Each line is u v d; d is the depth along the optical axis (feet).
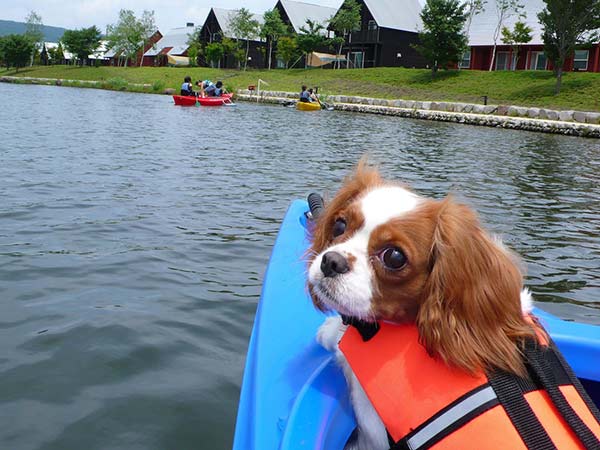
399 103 32.83
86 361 3.18
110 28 84.48
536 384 1.53
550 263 5.63
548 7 31.09
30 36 90.43
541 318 2.61
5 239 5.38
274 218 6.72
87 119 20.22
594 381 2.41
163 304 4.04
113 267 4.75
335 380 1.98
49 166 9.61
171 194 7.81
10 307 3.86
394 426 1.61
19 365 3.11
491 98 32.89
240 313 3.95
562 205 8.48
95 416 2.70
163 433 2.61
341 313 1.67
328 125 22.27
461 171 11.55
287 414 1.91
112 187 8.07
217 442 2.57
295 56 55.21
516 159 14.12
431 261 1.58
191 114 24.98
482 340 1.52
